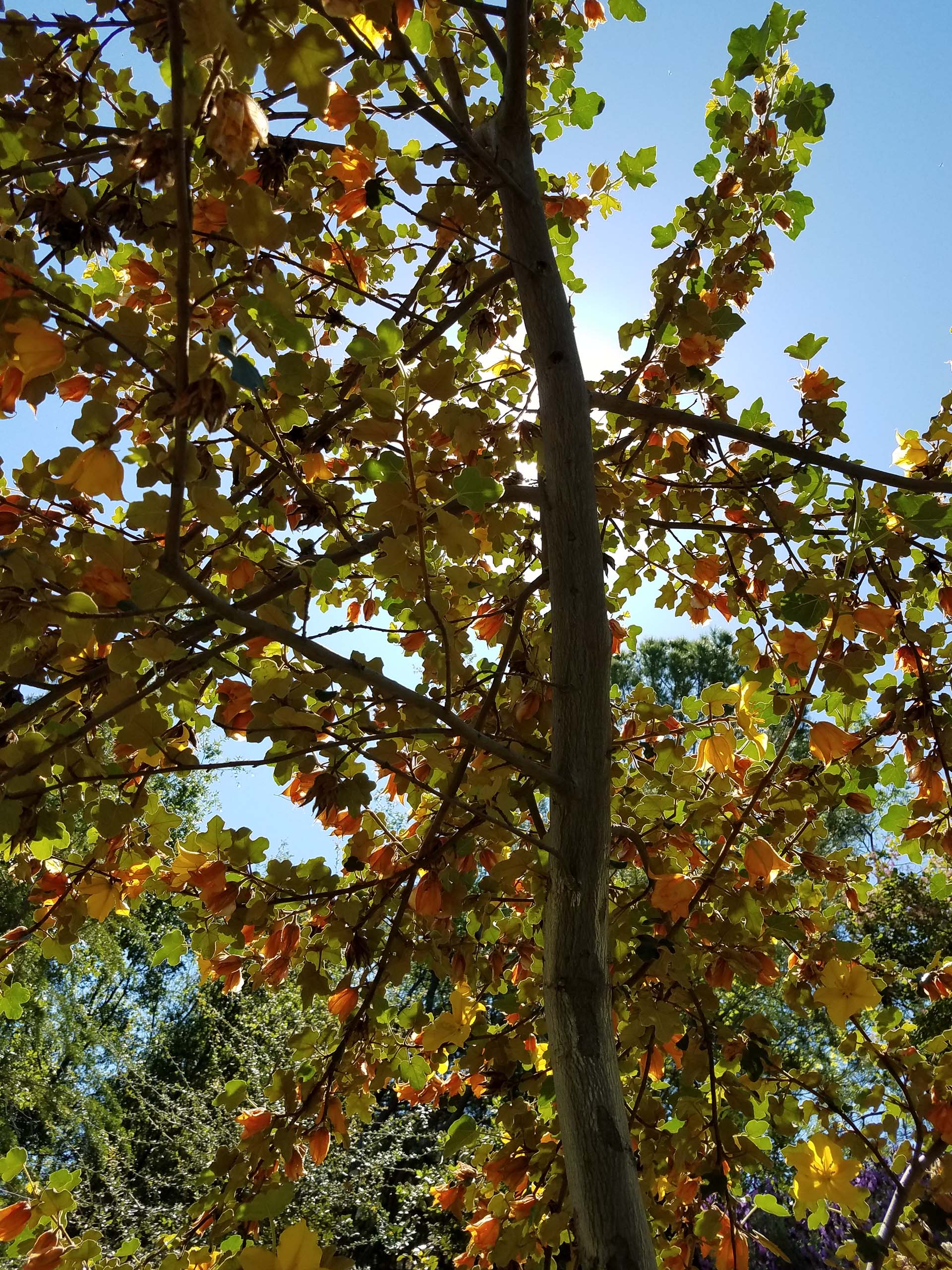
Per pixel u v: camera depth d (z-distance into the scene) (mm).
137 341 1296
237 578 1820
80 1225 6863
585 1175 1379
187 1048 11047
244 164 977
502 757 1486
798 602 1831
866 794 2305
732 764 2113
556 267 1950
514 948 2342
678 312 2244
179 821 1909
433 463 1931
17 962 7070
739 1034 2016
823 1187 1794
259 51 943
